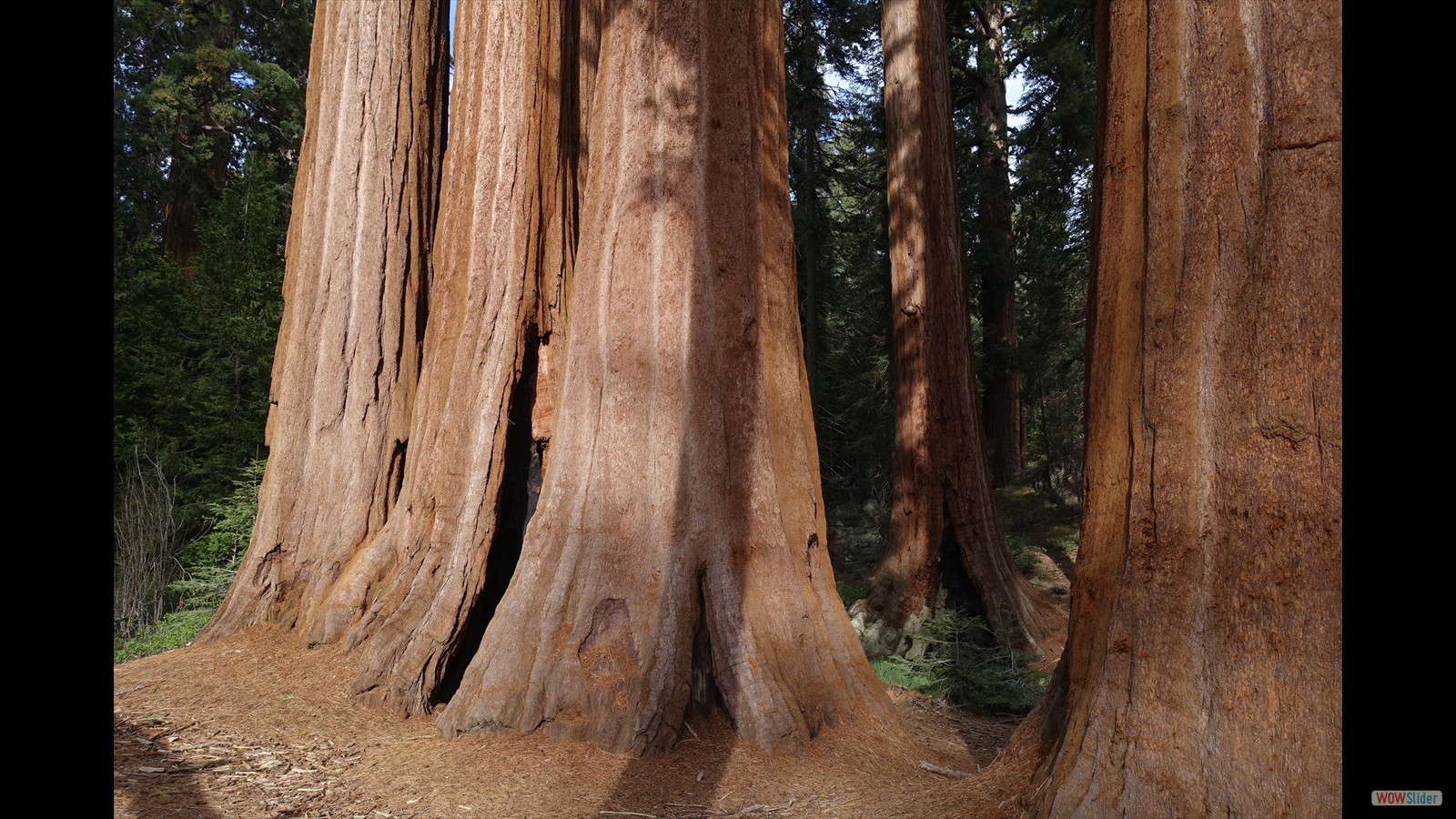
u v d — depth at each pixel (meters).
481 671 5.15
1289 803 2.08
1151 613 2.49
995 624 10.36
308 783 4.42
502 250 6.76
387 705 5.78
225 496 12.01
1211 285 2.40
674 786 4.36
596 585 5.17
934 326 11.32
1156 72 2.61
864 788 4.25
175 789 4.15
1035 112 20.33
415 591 6.42
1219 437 2.36
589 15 7.39
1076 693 2.91
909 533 11.09
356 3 8.19
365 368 7.82
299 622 7.34
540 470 6.91
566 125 7.15
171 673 6.36
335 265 8.00
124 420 12.41
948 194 11.81
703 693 5.07
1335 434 2.11
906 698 8.46
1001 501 20.30
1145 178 2.71
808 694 5.18
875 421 21.03
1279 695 2.15
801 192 21.23
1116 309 2.92
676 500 5.29
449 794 4.23
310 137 8.80
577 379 5.62
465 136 7.20
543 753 4.68
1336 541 2.09
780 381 5.90
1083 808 2.48
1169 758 2.35
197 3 17.62
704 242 5.62
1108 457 2.91
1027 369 19.11
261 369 13.50
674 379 5.48
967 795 3.33
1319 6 2.21
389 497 7.73
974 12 20.84
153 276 13.57
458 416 6.71
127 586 9.39
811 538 5.82
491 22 6.99
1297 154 2.22
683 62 5.72
